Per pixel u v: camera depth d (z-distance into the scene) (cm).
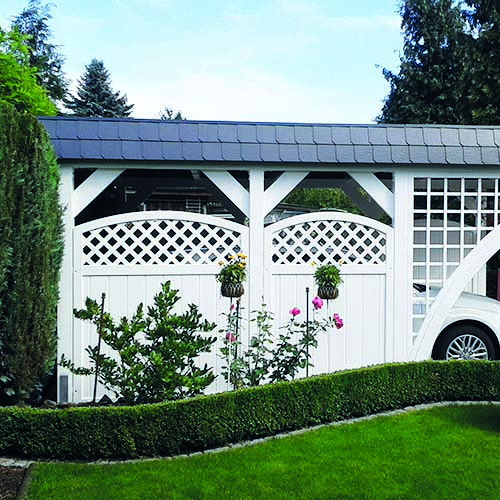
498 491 359
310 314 596
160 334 484
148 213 572
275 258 614
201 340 488
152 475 386
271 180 732
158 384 468
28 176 455
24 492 355
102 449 421
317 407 498
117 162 556
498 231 623
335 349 602
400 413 534
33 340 465
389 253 609
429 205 618
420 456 419
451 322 661
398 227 608
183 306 577
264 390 470
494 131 607
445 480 376
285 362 549
